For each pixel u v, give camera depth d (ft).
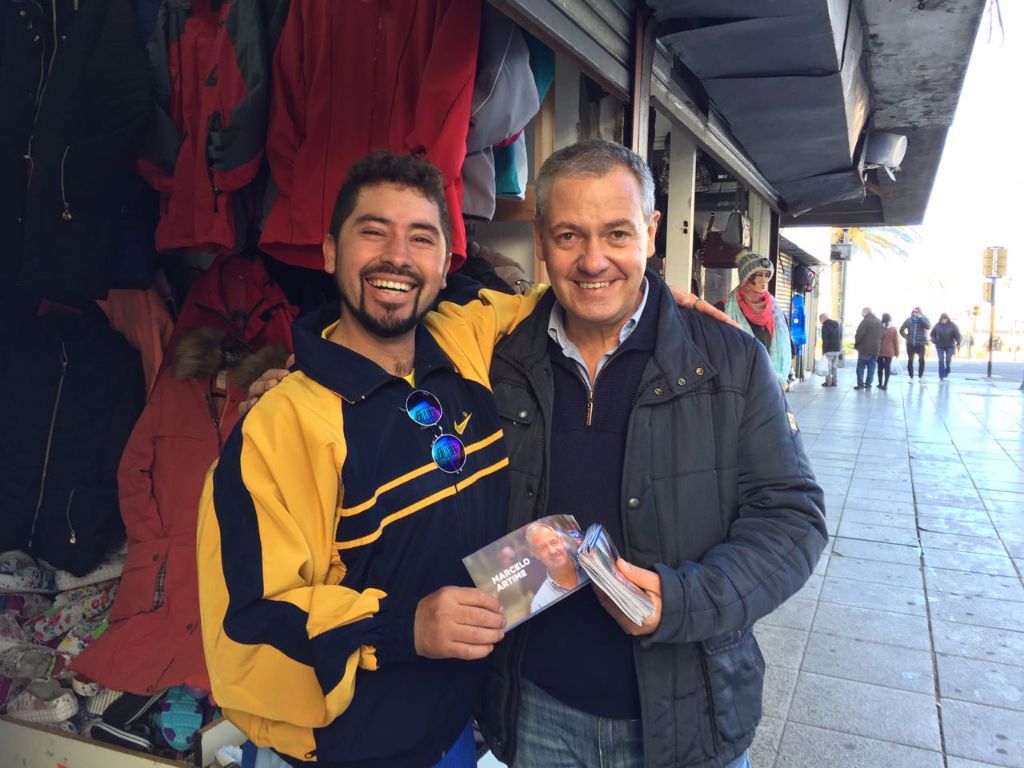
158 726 7.06
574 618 4.53
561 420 4.62
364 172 4.21
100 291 7.11
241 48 6.84
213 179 7.03
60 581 8.55
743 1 7.98
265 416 3.91
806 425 33.55
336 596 3.72
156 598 7.68
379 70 6.49
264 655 3.56
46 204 6.75
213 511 3.83
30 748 7.54
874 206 23.39
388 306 4.15
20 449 8.36
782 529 4.22
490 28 6.26
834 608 12.51
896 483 21.70
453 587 3.76
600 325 4.49
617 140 9.41
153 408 8.16
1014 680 10.00
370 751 3.90
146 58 7.11
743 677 4.46
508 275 8.38
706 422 4.39
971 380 60.08
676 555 4.31
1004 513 18.29
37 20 7.17
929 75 12.77
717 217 21.48
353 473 3.90
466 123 5.96
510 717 4.67
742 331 4.71
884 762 8.27
